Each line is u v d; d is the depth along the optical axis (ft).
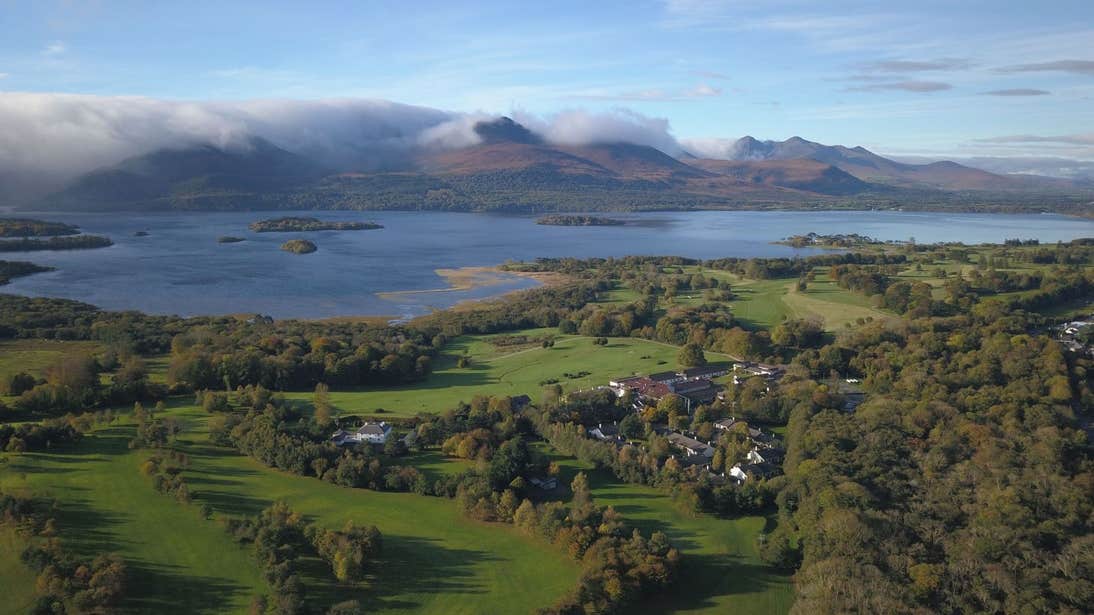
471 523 439.22
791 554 402.93
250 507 446.60
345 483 485.15
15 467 473.26
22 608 339.16
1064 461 456.45
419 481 479.00
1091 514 394.52
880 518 402.52
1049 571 355.15
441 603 359.25
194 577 370.73
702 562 405.59
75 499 439.63
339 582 372.79
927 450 491.72
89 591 341.21
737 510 467.11
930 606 347.36
